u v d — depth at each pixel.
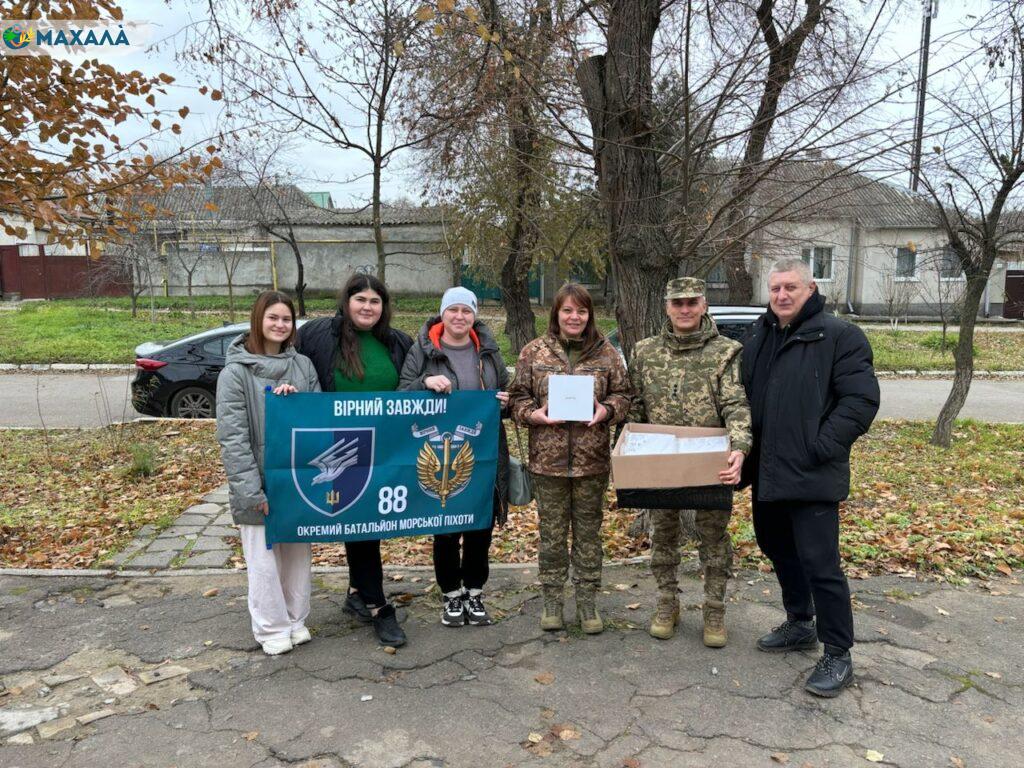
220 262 30.88
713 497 3.46
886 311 26.59
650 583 4.73
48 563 5.11
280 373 3.61
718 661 3.67
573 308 3.70
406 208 30.84
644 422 3.83
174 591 4.59
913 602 4.44
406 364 3.89
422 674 3.54
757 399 3.51
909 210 8.84
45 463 8.27
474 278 19.55
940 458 8.71
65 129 5.25
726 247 5.47
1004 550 5.38
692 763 2.87
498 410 3.92
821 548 3.35
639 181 5.28
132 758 2.89
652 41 5.11
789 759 2.89
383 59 6.17
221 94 5.85
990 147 7.78
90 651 3.76
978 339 22.12
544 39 5.53
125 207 5.66
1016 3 6.42
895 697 3.34
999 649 3.82
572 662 3.66
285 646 3.71
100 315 23.95
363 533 3.72
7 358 16.44
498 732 3.07
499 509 3.99
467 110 6.46
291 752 2.93
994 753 2.93
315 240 30.53
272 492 3.58
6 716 3.17
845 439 3.23
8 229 5.28
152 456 8.06
